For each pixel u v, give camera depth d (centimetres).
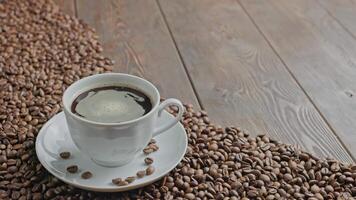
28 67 70
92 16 83
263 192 53
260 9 87
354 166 56
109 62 72
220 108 64
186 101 65
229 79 70
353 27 82
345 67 73
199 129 60
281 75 71
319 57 75
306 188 54
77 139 51
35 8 84
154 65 72
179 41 78
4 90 66
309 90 68
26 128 59
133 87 55
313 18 85
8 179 53
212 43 77
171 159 54
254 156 57
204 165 56
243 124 62
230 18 84
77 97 53
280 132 61
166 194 52
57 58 72
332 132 61
